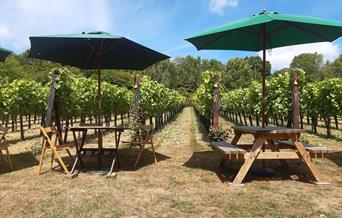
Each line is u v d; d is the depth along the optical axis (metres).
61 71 10.04
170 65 87.50
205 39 6.30
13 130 15.89
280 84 11.62
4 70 39.97
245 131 5.63
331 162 6.97
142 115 9.19
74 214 3.93
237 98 20.58
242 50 7.14
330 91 12.48
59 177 5.82
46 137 5.97
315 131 14.14
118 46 6.91
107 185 5.24
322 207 4.10
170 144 10.38
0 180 5.67
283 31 6.32
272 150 6.19
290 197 4.52
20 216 3.90
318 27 5.55
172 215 3.88
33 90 12.94
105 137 12.82
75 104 11.54
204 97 11.53
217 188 5.04
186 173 6.07
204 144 10.26
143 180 5.56
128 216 3.87
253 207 4.11
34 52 6.73
